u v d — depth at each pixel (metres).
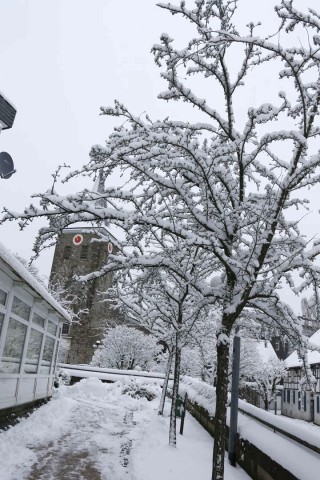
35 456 7.68
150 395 21.78
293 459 5.34
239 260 5.90
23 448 8.05
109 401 18.48
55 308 12.25
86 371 30.72
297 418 38.66
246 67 5.96
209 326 12.62
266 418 7.38
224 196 6.24
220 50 5.68
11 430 9.08
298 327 5.88
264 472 6.29
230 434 8.21
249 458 7.24
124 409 15.96
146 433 10.42
